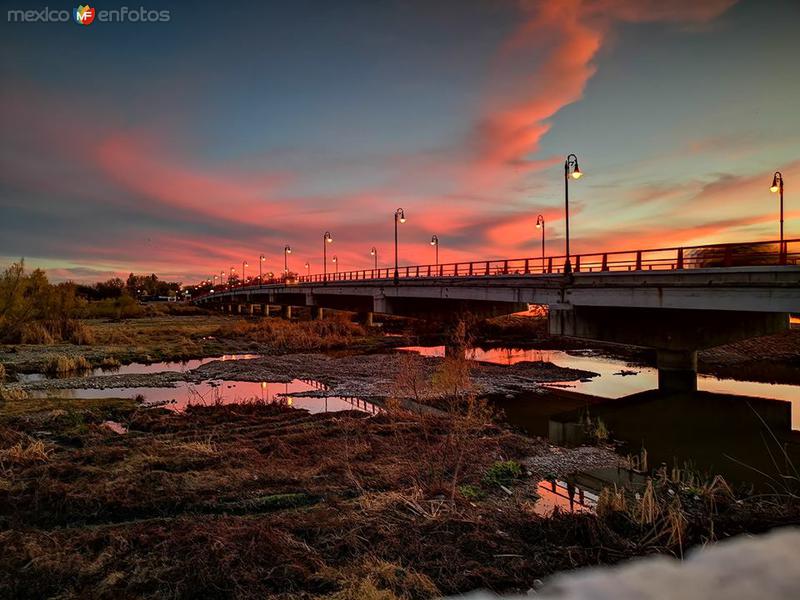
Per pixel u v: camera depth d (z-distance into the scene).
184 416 15.34
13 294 37.50
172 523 7.17
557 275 28.97
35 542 6.29
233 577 5.51
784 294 17.77
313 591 5.41
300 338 41.03
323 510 7.67
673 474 10.52
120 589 5.32
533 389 22.72
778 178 27.28
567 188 26.89
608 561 6.03
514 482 10.32
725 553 6.07
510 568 5.87
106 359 29.92
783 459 12.84
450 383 14.48
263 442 12.29
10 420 13.89
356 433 13.14
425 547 6.34
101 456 10.59
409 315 49.41
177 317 82.12
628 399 20.86
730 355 32.59
